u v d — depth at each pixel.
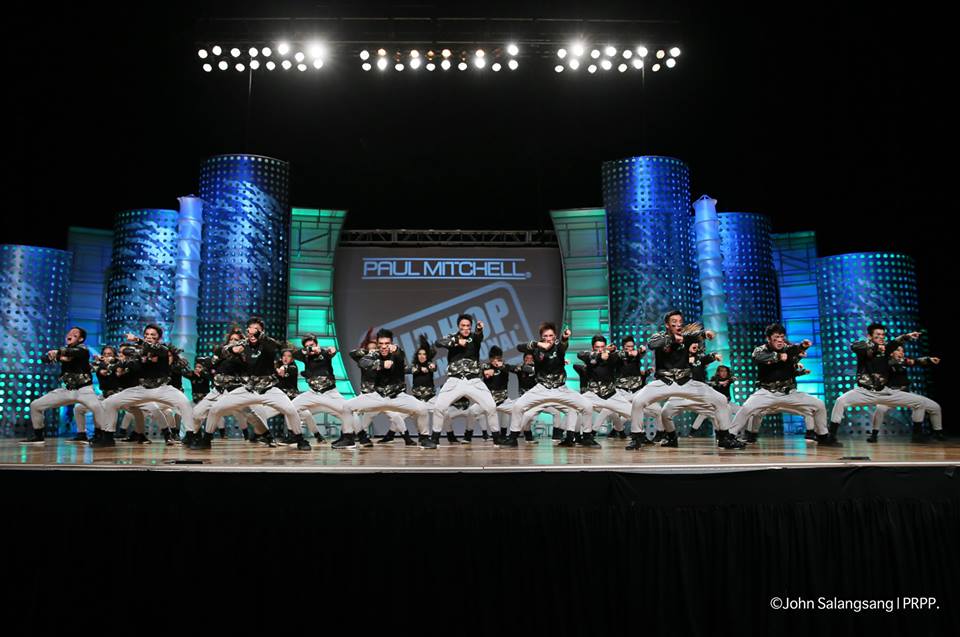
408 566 4.66
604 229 12.64
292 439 8.31
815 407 7.18
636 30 10.40
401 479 4.75
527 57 10.84
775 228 13.34
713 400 7.09
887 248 12.47
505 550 4.68
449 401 7.78
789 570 4.70
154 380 7.49
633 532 4.70
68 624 4.64
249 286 11.45
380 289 12.85
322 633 4.60
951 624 4.68
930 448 7.02
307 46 10.23
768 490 4.79
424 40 10.43
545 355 8.00
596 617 4.60
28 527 4.74
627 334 11.43
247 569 4.66
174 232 11.89
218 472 4.77
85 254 12.48
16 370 11.41
